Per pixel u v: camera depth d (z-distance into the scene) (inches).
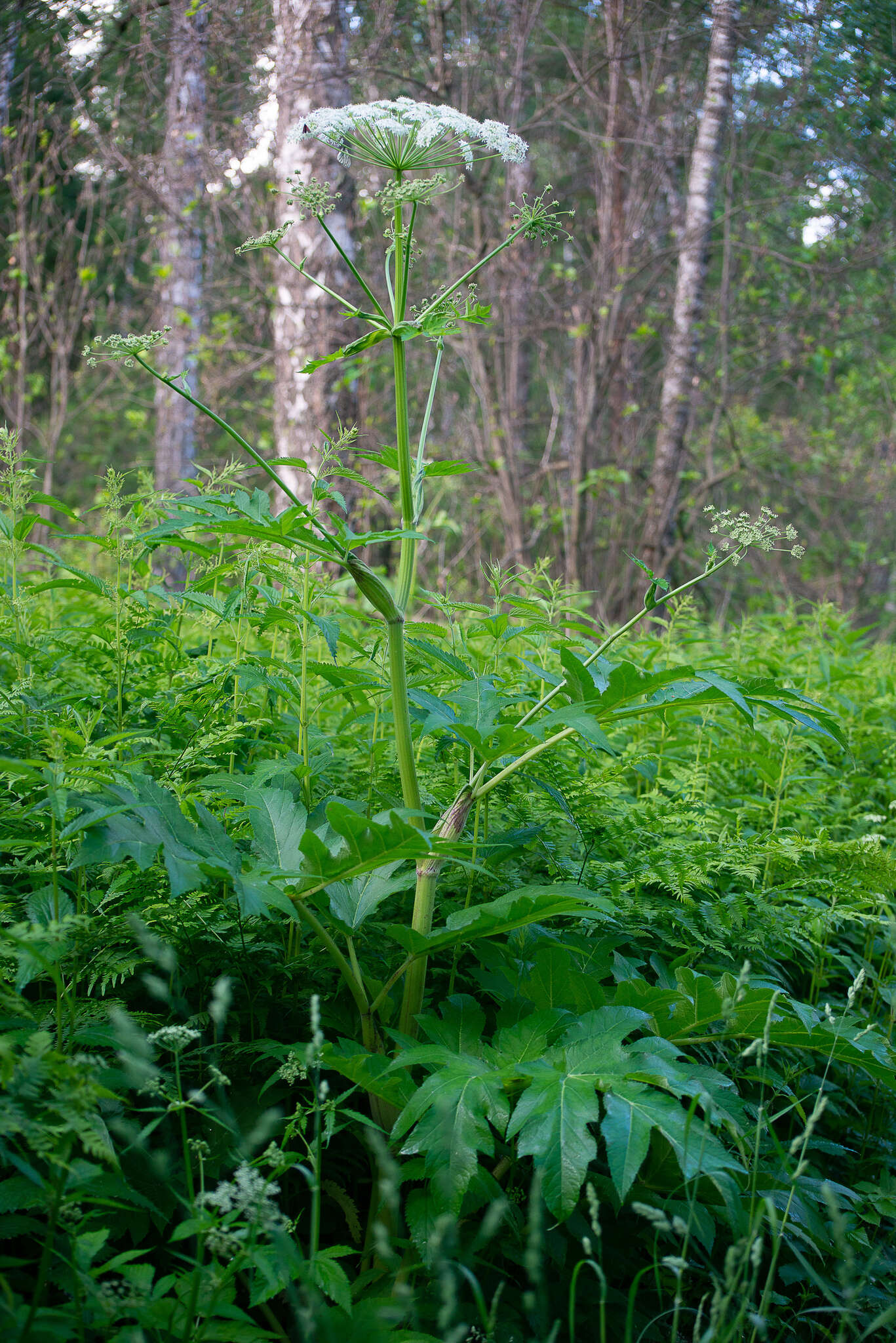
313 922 81.7
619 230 414.6
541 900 77.3
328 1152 86.9
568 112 448.1
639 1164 66.2
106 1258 72.1
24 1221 66.8
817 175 431.5
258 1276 69.5
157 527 82.8
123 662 116.0
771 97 407.5
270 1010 93.1
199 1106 81.8
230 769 106.6
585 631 108.8
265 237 91.5
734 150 422.9
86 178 446.3
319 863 77.0
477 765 112.8
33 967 69.7
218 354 473.7
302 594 109.8
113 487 115.1
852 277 499.8
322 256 301.1
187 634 177.2
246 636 145.6
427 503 440.5
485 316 87.8
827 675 177.6
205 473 121.6
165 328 85.6
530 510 432.8
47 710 108.3
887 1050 86.4
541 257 440.1
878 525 599.5
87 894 85.0
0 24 351.9
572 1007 89.1
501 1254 80.2
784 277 505.4
